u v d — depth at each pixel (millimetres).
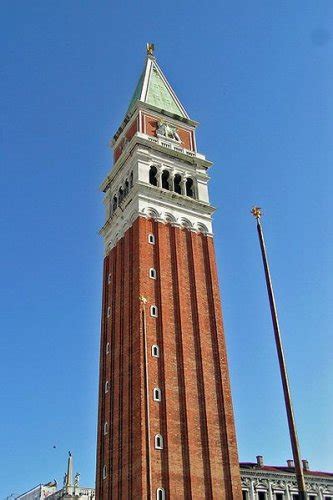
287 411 34875
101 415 78688
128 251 85125
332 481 91688
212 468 67875
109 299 88062
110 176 99938
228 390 75750
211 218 92625
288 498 85688
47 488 121062
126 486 65500
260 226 44062
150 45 116625
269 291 40250
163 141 96750
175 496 63500
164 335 75000
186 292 82000
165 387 70625
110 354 81500
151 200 87625
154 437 66250
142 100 100812
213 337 80000
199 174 96500
